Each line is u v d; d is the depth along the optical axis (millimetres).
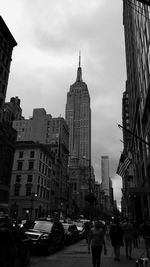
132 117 67500
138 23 46719
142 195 43688
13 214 60438
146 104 39062
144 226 15117
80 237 29328
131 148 70250
